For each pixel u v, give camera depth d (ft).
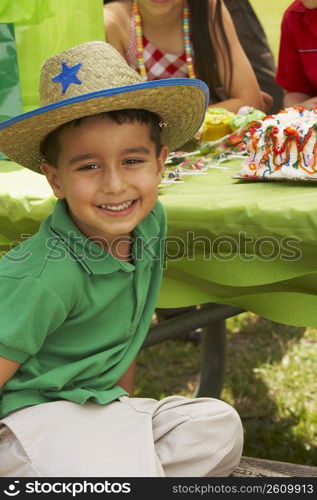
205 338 7.80
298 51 8.73
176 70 8.50
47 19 6.91
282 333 10.37
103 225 4.23
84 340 4.44
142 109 4.29
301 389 8.78
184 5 8.31
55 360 4.41
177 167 5.93
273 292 4.85
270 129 5.22
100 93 3.91
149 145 4.27
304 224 4.28
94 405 4.42
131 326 4.62
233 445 4.48
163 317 9.48
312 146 5.05
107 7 8.66
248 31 10.23
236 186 5.23
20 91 6.84
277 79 9.13
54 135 4.25
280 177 5.14
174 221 4.72
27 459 4.17
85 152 4.13
